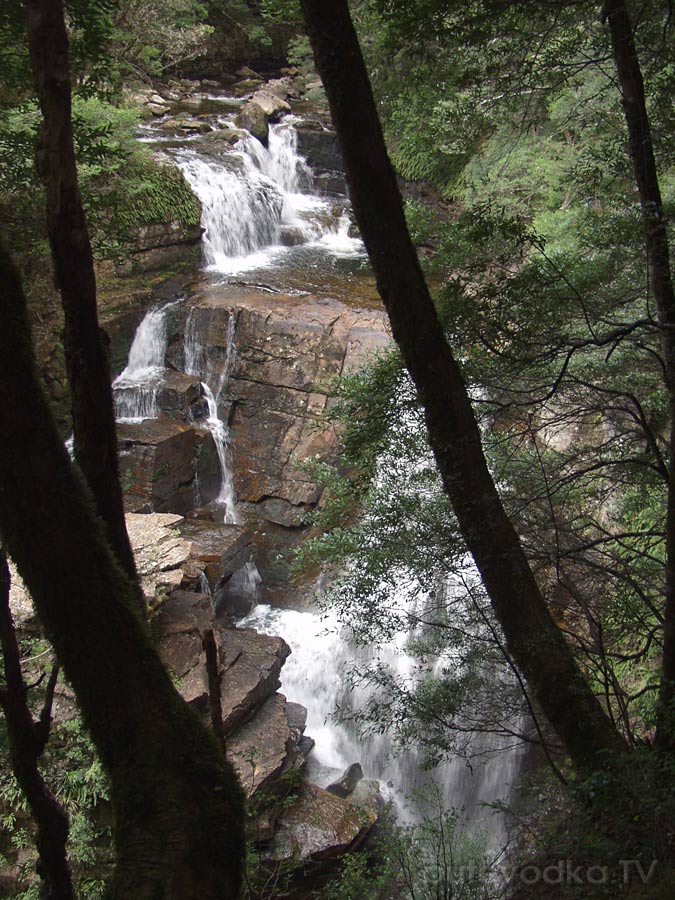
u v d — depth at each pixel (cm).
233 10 3059
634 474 812
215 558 1482
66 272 486
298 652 1500
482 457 603
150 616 1138
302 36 2922
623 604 806
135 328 1881
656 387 848
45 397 296
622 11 636
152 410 1791
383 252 581
